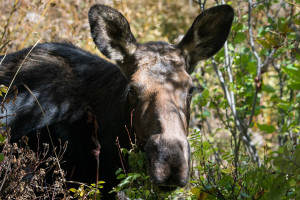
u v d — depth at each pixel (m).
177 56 9.02
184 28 20.05
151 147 7.70
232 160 9.28
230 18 9.41
